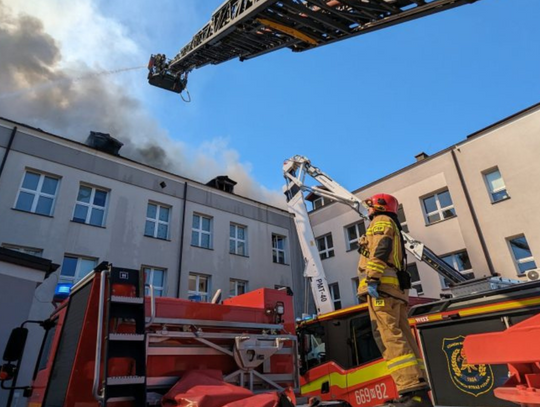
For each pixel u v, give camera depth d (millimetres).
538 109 13922
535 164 13586
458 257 15156
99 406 2818
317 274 10844
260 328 4328
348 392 6781
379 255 2893
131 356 2875
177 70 13570
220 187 20906
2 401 9055
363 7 6055
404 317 3023
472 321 5070
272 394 2723
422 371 2688
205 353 3752
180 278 15648
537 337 1225
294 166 12711
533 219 13211
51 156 13844
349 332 7164
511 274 13328
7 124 13273
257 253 19094
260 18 7395
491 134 15055
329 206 20953
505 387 1356
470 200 15070
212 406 2697
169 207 16797
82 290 3549
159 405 3211
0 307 7633
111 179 15156
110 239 14242
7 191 12477
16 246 12164
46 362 4082
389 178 18312
